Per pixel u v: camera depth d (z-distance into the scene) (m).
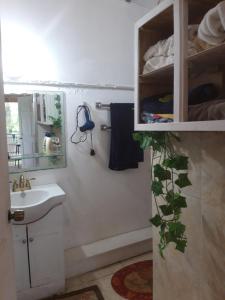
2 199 0.89
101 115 2.25
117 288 1.92
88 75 2.16
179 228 1.09
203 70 1.03
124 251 2.27
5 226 0.92
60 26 2.02
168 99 1.14
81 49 2.11
